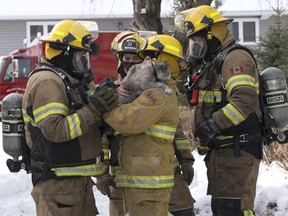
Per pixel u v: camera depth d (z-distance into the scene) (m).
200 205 8.38
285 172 9.58
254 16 36.69
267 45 19.11
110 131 5.95
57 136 5.30
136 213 5.51
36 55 24.84
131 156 5.50
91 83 6.13
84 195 5.69
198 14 6.42
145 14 13.30
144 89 5.40
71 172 5.53
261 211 7.95
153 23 13.38
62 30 5.61
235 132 6.33
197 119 6.57
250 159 6.37
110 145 6.14
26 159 6.04
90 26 5.96
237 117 6.02
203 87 6.48
